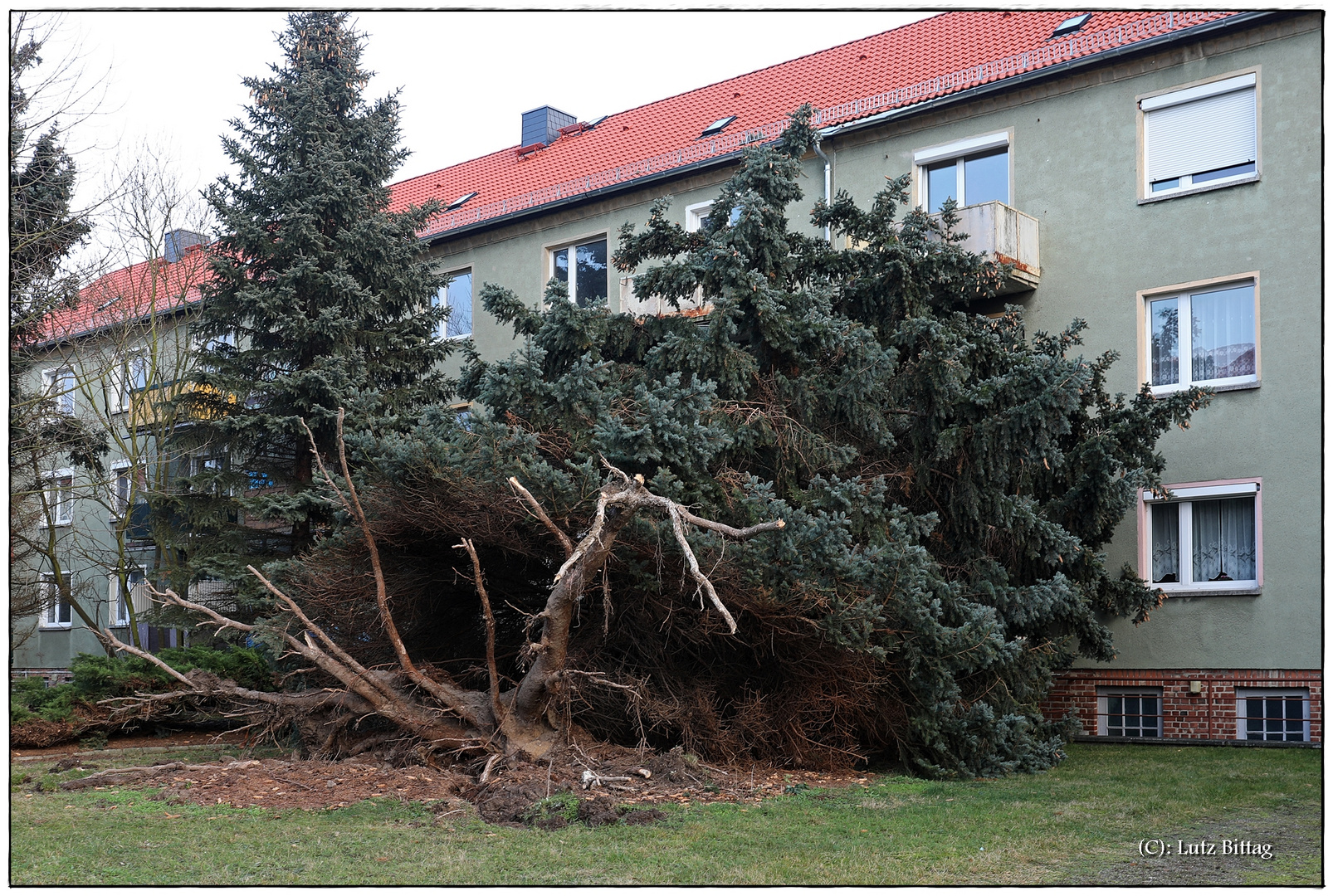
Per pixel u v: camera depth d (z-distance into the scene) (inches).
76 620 1085.1
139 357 828.0
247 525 717.9
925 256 506.0
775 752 442.0
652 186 832.3
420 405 710.5
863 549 434.6
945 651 420.5
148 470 801.6
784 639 420.2
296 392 666.8
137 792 362.3
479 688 483.2
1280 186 589.9
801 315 482.3
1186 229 617.6
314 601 473.1
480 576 388.5
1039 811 351.6
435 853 286.4
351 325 684.1
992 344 496.1
